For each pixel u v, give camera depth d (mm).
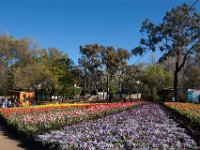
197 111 29953
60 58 76812
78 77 90562
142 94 71000
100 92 94812
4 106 48219
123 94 85000
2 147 15984
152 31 54688
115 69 93938
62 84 75688
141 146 12539
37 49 74812
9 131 21688
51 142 14125
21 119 22578
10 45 72188
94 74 93500
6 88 71625
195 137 15164
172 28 53188
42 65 73250
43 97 75188
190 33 53531
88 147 12406
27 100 55656
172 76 77000
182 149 12578
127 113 26891
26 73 70188
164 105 39250
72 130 16922
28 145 16344
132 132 15672
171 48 53312
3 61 71000
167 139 13930
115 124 19078
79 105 41062
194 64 75625
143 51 56000
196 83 75750
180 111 29281
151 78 74875
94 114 27625
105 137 14547
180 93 60594
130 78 91438
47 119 22422
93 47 92125
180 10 53188
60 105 41906
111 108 33562
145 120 21656
